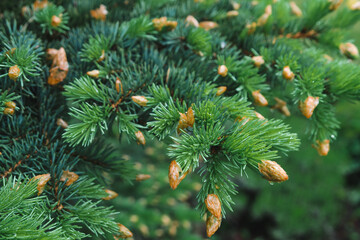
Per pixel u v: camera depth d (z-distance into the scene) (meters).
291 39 0.43
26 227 0.32
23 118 0.38
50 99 0.39
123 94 0.38
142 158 0.91
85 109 0.36
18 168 0.36
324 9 0.43
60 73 0.38
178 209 0.92
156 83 0.39
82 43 0.40
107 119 0.37
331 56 0.44
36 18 0.40
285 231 1.57
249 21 0.45
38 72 0.38
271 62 0.41
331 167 1.50
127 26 0.41
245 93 0.39
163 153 0.92
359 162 1.66
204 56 0.41
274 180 0.34
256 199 1.56
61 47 0.39
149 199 0.86
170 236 0.91
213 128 0.35
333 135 0.40
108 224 0.35
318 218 1.53
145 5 0.45
